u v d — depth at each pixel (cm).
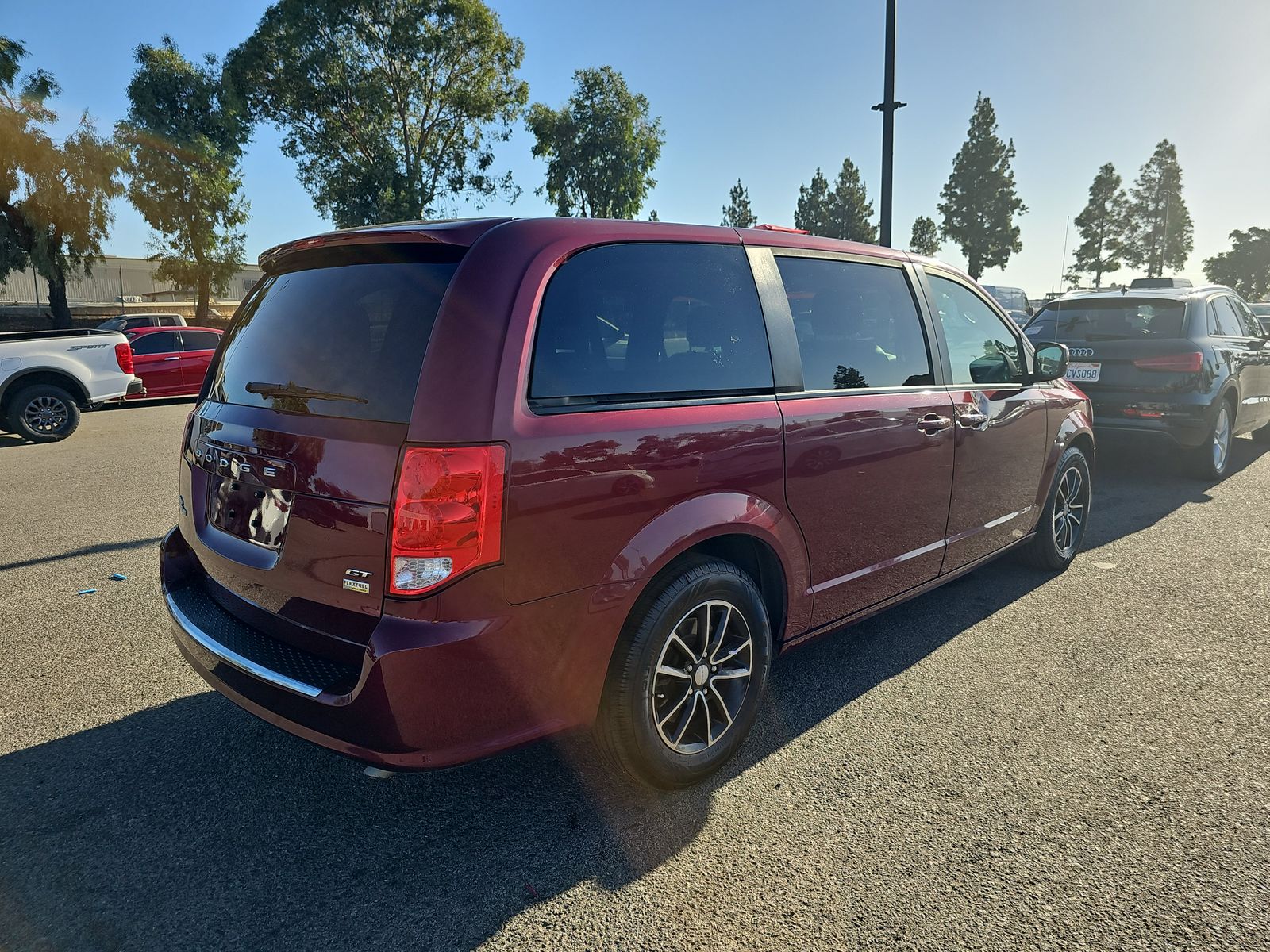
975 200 6612
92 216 2808
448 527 196
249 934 203
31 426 1034
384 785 268
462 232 226
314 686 208
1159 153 7794
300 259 264
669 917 207
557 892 217
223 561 248
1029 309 2081
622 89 3472
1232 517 586
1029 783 263
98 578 479
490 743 213
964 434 358
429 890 218
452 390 201
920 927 202
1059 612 409
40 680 345
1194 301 687
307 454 217
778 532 272
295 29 2848
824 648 372
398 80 2995
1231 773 266
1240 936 197
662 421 238
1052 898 211
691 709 256
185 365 1530
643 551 230
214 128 2959
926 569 354
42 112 2688
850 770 272
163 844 238
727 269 275
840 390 302
